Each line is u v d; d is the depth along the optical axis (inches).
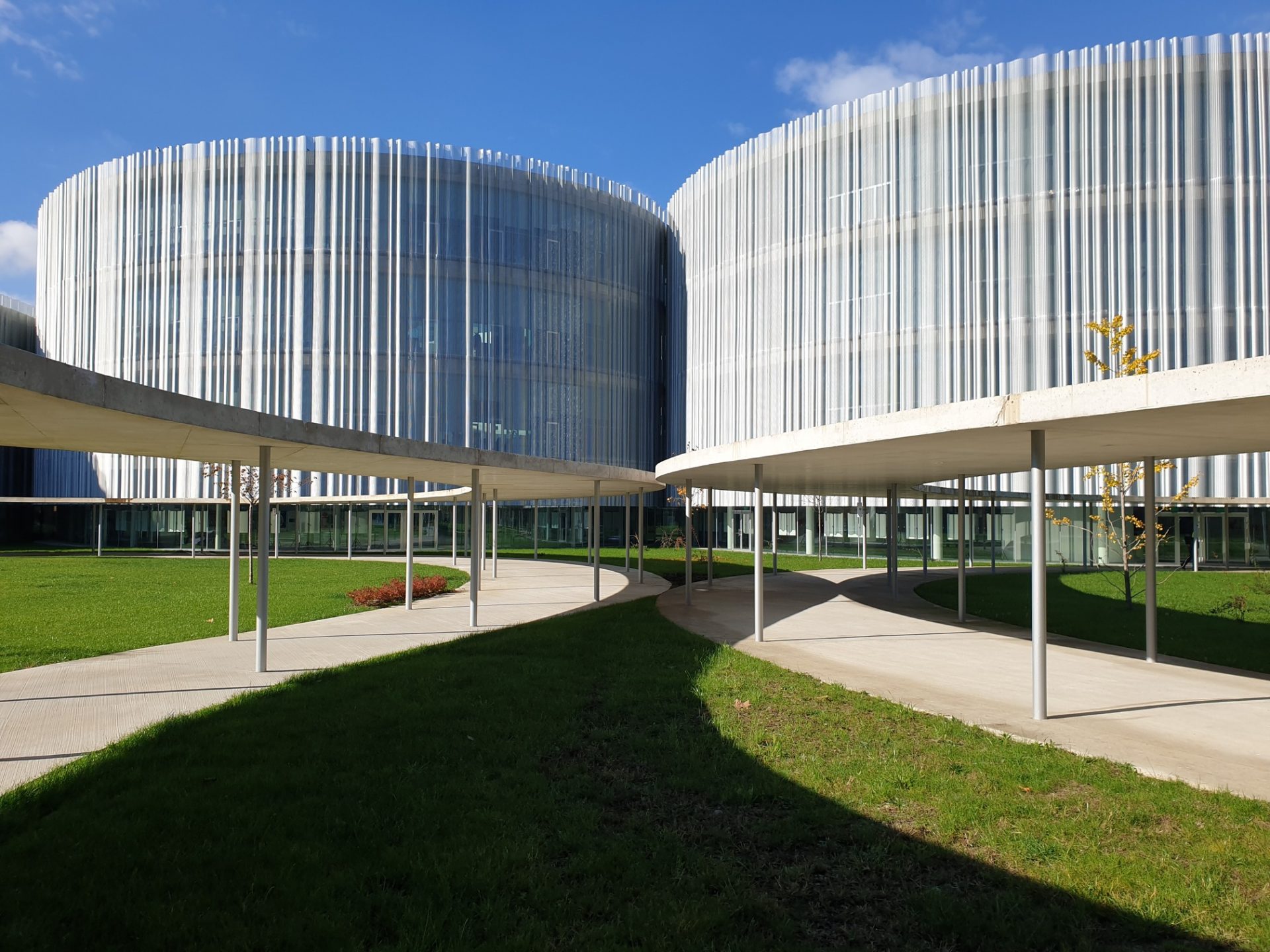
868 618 671.1
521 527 1945.1
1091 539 1382.9
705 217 1872.5
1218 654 499.5
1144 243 1326.3
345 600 816.3
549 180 1891.0
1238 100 1299.2
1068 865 198.7
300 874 191.0
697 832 221.1
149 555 1624.0
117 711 347.6
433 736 298.0
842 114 1574.8
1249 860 197.8
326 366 1711.4
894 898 187.6
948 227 1450.5
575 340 1921.8
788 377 1647.4
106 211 1828.2
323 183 1724.9
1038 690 333.4
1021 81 1395.2
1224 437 363.6
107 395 286.7
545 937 166.6
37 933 163.5
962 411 336.8
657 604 770.2
